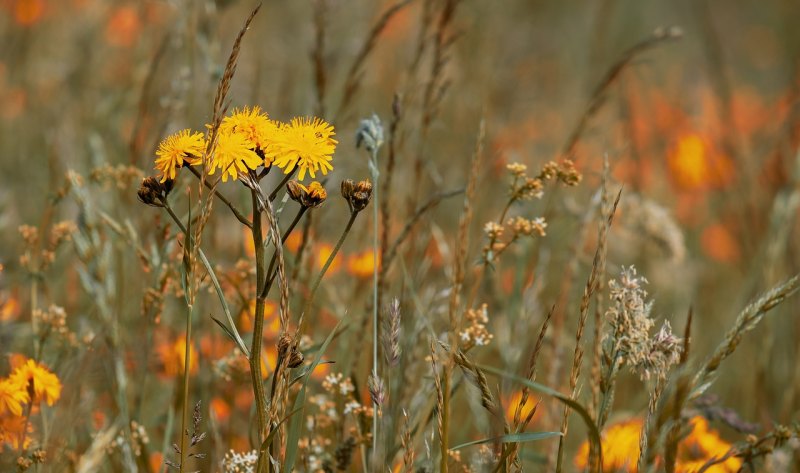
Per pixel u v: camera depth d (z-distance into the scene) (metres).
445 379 2.50
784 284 2.58
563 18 11.02
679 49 12.14
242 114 2.53
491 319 4.52
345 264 4.93
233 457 2.94
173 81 4.68
